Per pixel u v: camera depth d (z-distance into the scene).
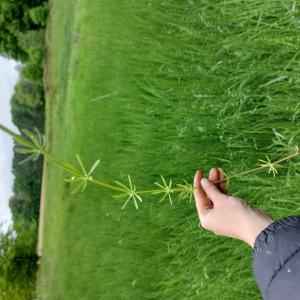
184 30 3.20
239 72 2.49
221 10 2.66
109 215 4.18
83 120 4.89
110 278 4.14
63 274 5.69
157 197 3.20
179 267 2.93
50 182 7.33
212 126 2.56
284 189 1.96
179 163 2.84
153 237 3.33
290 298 0.86
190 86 2.91
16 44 10.91
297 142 1.91
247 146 2.28
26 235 7.41
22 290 6.89
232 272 2.31
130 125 3.58
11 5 10.22
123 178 3.69
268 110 2.17
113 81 4.14
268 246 0.94
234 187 2.26
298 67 2.03
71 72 5.96
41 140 0.73
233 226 1.10
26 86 12.22
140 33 3.76
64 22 7.59
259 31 2.25
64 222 5.88
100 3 4.87
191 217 2.76
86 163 4.62
